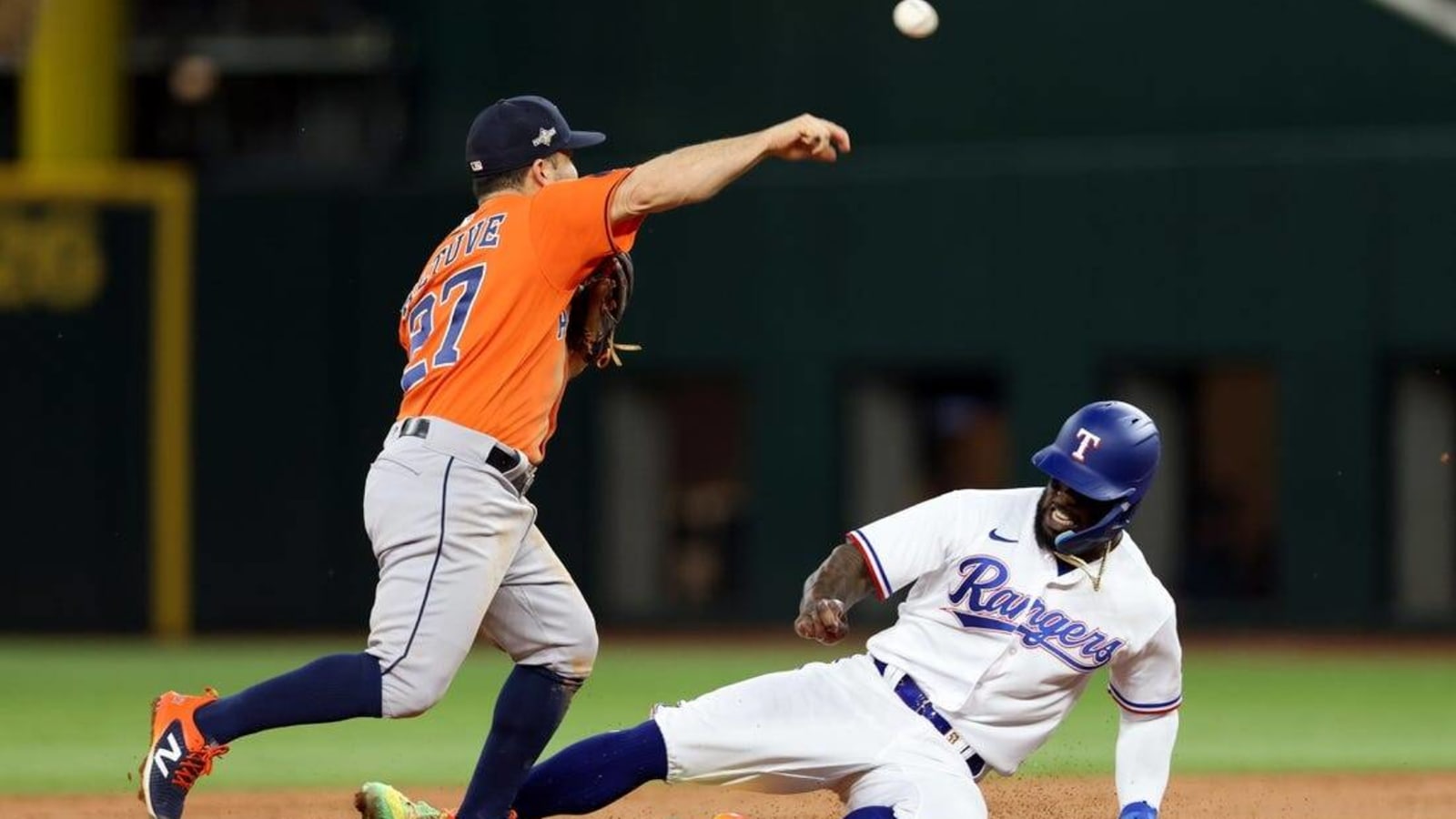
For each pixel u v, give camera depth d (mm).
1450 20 60344
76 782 29766
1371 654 56062
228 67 71125
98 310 68688
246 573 68562
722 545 68750
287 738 36188
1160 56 63250
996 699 18219
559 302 18578
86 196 68500
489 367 18297
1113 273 63156
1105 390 63406
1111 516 17766
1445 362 60531
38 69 69625
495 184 19281
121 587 68688
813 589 18094
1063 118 64250
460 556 18109
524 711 18938
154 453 68562
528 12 69312
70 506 68875
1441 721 39594
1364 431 60750
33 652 60844
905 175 65125
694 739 18375
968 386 66250
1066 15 64125
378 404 68062
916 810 17734
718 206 66938
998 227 64250
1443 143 60062
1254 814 25672
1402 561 61125
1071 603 18016
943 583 18297
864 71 66188
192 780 17953
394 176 70000
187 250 68812
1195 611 62906
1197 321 62438
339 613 68062
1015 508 18344
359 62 70250
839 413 65750
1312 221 61312
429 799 27234
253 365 68750
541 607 18922
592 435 67875
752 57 67188
